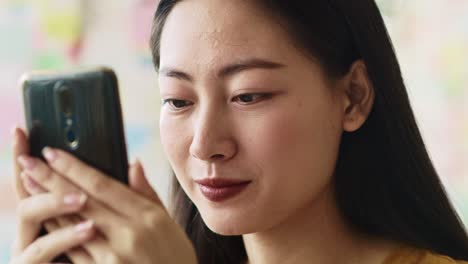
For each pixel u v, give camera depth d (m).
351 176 0.83
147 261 0.63
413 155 0.85
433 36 1.65
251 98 0.71
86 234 0.62
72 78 0.64
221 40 0.70
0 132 1.60
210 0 0.71
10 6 1.62
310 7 0.73
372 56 0.80
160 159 1.63
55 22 1.62
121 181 0.65
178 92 0.73
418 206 0.86
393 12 1.26
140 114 1.63
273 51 0.70
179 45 0.72
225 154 0.71
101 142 0.64
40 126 0.65
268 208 0.72
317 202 0.81
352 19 0.78
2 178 1.59
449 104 1.67
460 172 1.66
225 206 0.72
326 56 0.75
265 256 0.82
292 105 0.71
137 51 1.62
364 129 0.82
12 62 1.62
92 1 1.62
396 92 0.83
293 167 0.72
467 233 0.93
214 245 0.96
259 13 0.70
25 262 0.64
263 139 0.70
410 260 0.82
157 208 0.64
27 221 0.65
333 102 0.76
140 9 1.62
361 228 0.85
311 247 0.81
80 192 0.63
